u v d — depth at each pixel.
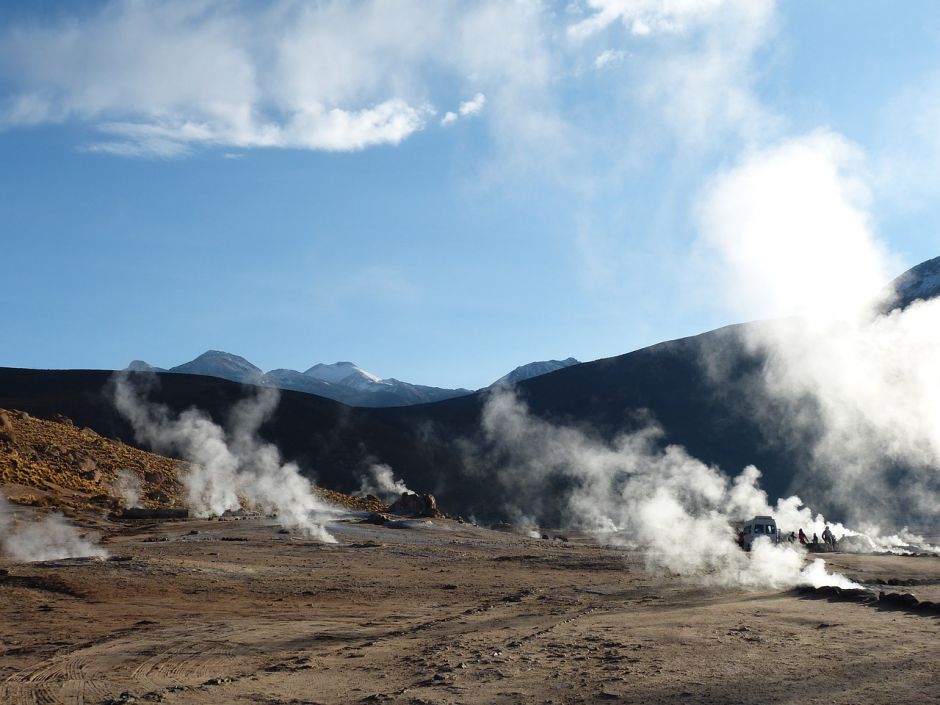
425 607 21.19
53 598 21.34
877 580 26.42
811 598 19.97
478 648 14.47
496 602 22.00
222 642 15.76
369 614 19.78
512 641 15.08
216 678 12.55
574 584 25.95
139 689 11.84
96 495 53.66
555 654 13.59
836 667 11.59
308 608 20.83
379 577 27.53
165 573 25.72
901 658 12.00
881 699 9.71
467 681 11.80
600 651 13.67
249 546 36.81
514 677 11.95
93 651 14.84
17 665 13.66
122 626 17.69
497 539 47.88
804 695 10.07
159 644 15.53
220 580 25.27
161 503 58.72
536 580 27.28
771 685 10.68
